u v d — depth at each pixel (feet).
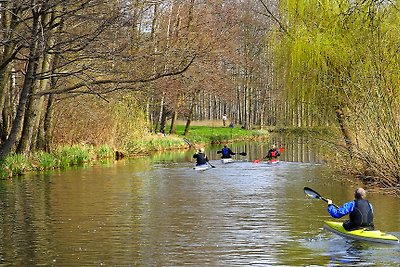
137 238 47.73
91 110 125.39
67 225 53.21
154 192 74.90
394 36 76.89
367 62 76.64
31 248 44.65
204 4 171.83
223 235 48.78
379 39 73.10
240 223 53.78
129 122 143.64
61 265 39.86
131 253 42.96
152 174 97.71
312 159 130.11
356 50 81.46
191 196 71.31
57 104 118.11
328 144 82.74
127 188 79.00
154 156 143.23
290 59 93.86
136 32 94.58
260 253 42.75
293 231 50.34
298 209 61.31
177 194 73.10
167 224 53.47
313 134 90.74
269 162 118.62
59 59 94.07
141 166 113.29
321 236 48.34
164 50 92.79
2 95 79.82
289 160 127.85
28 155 102.12
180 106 199.11
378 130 70.79
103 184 83.46
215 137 202.69
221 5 178.81
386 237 45.65
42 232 50.29
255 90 252.21
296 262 40.42
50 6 66.39
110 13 71.26
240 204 64.80
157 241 46.65
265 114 296.92
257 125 291.17
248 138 222.28
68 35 82.79
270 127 270.05
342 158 83.87
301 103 92.02
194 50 93.09
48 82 110.32
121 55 75.77
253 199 68.54
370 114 71.56
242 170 104.78
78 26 87.71
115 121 135.13
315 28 91.35
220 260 41.04
